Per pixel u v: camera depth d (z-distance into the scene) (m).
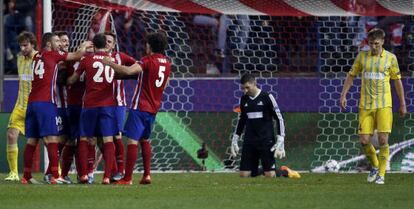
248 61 56.66
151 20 55.31
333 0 50.34
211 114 52.12
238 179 44.72
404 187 38.41
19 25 59.19
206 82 52.66
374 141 47.38
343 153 51.72
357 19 56.50
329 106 52.44
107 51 40.12
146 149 40.25
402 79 52.22
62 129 41.50
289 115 51.84
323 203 31.62
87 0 47.38
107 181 39.78
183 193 35.19
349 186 39.00
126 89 52.03
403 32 55.91
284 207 30.41
